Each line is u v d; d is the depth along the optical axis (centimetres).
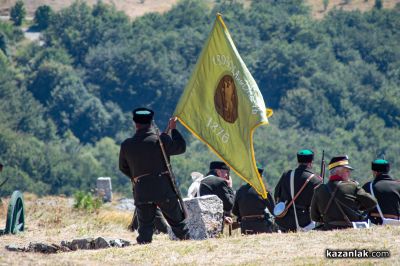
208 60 4038
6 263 3369
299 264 3331
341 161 4050
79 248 4259
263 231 4622
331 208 4022
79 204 7256
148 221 3950
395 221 4188
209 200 4334
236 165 3988
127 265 3456
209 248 3697
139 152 3875
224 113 3994
